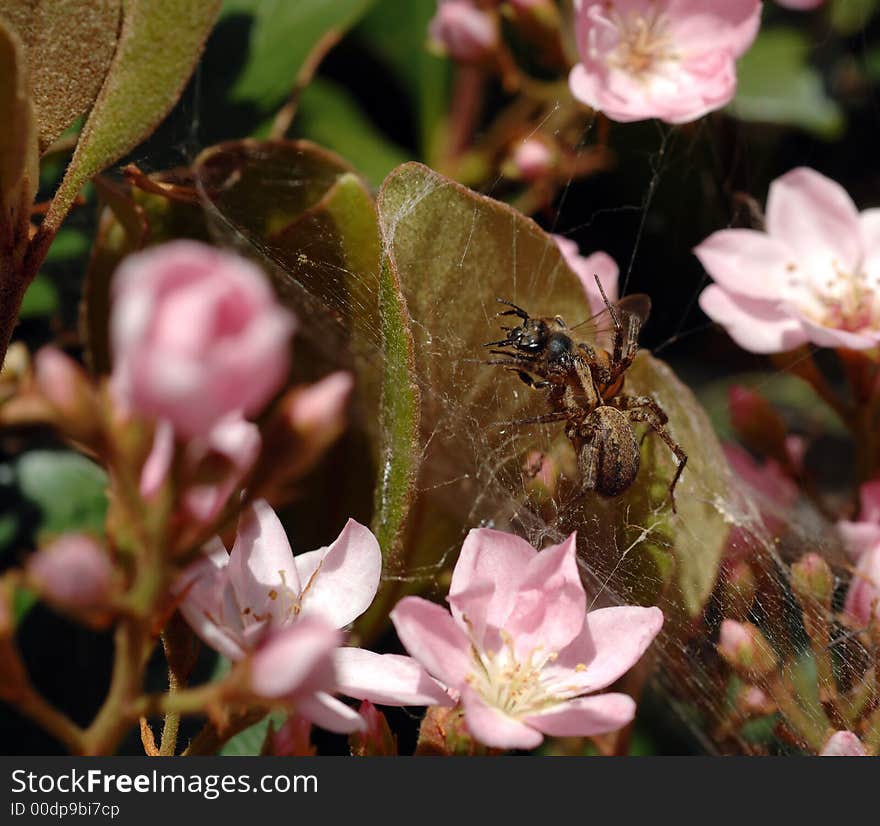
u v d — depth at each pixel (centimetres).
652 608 27
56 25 27
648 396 30
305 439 25
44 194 30
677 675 30
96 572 25
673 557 29
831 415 34
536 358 29
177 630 26
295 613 26
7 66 26
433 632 26
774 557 30
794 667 29
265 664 25
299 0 31
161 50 27
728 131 33
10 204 27
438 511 29
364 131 33
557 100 32
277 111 31
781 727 29
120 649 25
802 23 34
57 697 29
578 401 29
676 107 30
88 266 29
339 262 29
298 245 29
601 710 26
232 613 26
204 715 28
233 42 31
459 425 29
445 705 26
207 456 25
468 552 27
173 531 25
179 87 27
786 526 31
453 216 28
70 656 29
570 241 30
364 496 29
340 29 31
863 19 34
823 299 31
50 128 27
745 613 29
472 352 29
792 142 34
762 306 31
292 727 27
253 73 31
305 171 29
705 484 30
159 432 25
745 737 29
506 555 27
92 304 29
